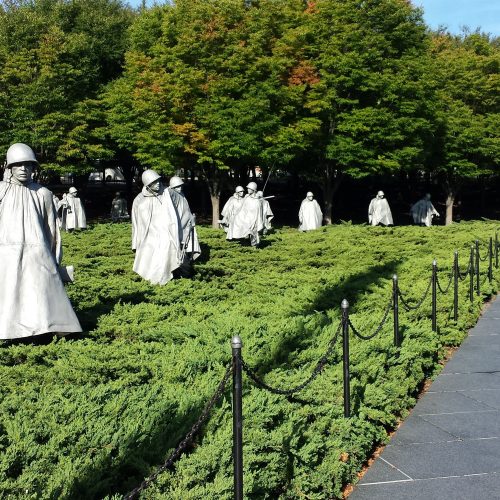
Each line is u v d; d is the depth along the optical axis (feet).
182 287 39.27
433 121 103.45
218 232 73.05
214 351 23.32
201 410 16.66
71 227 93.35
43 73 97.50
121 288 37.63
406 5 98.32
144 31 100.42
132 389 18.83
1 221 24.38
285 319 28.96
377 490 17.98
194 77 89.86
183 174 157.38
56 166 101.76
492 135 111.75
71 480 13.46
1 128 100.48
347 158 98.43
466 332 37.11
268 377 20.99
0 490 12.86
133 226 42.96
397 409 23.34
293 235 72.90
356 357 23.85
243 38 93.81
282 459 16.08
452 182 119.14
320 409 19.61
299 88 92.68
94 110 102.73
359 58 94.12
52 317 24.31
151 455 14.93
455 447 20.95
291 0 98.84
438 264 50.19
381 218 102.12
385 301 36.94
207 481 14.52
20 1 114.11
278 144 93.86
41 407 17.10
